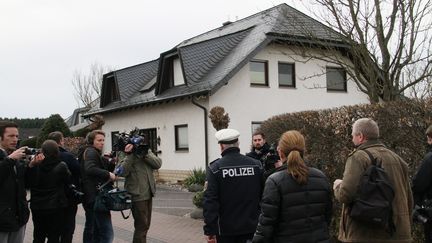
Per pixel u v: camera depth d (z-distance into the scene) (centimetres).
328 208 419
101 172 642
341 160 777
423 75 955
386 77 977
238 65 1781
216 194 484
